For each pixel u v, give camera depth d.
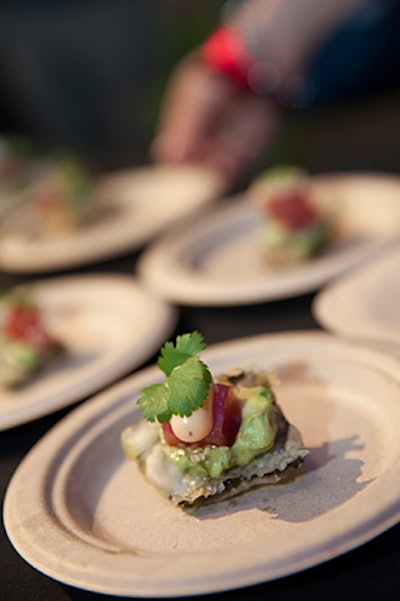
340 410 0.48
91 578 0.39
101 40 2.11
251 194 0.82
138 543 0.43
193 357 0.44
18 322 0.64
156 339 0.59
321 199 0.74
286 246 0.70
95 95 2.12
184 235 0.76
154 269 0.71
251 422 0.44
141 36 2.11
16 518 0.44
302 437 0.47
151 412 0.44
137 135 1.66
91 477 0.48
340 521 0.38
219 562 0.38
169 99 1.37
